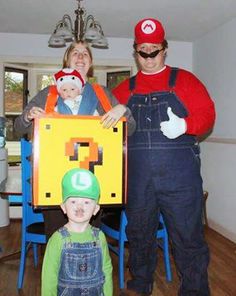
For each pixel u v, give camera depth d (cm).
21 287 256
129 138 204
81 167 153
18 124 171
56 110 166
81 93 169
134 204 207
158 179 199
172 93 198
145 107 200
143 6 330
